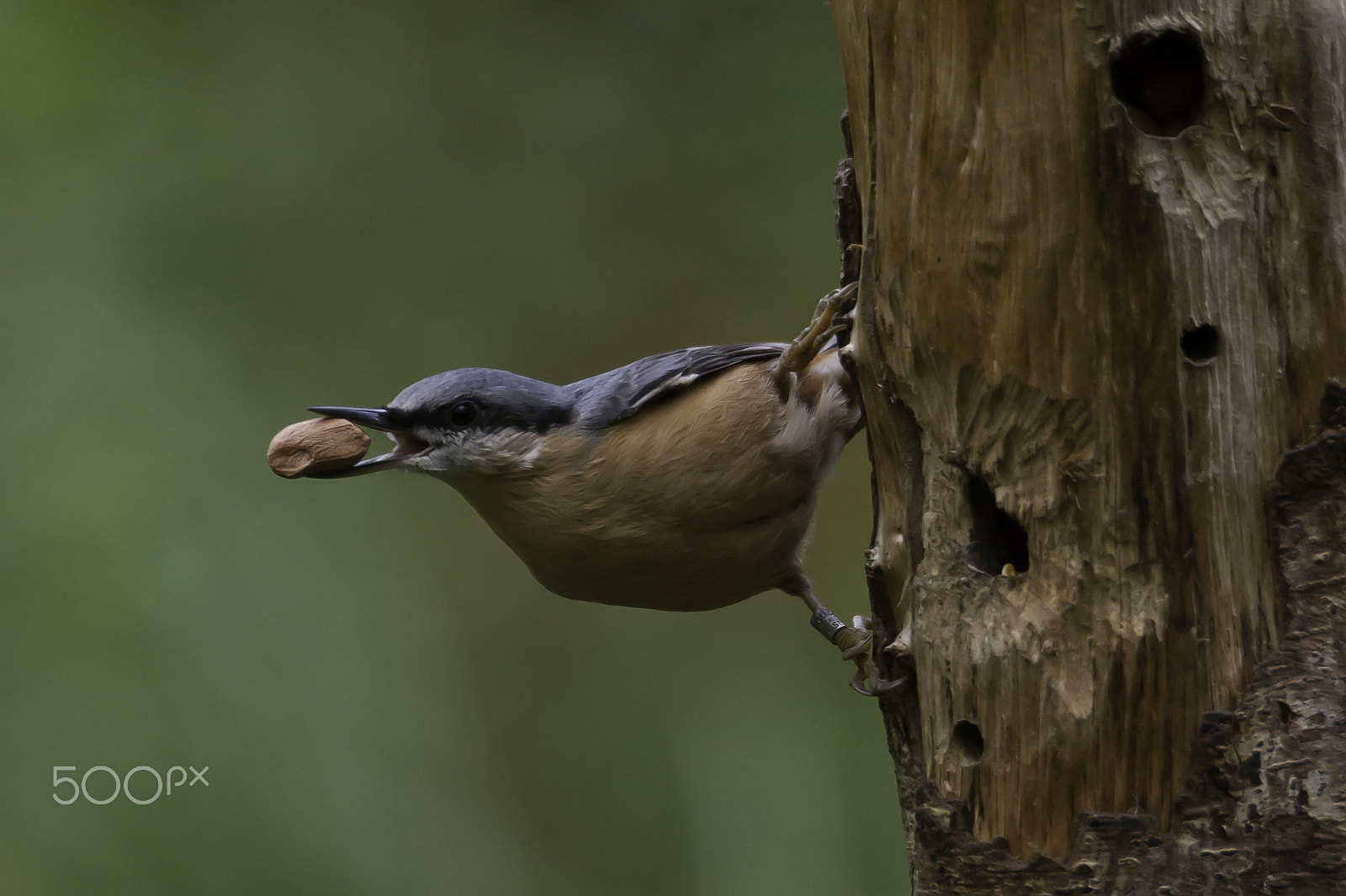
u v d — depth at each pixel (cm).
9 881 940
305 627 1116
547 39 1449
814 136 1392
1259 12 471
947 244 513
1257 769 473
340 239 1352
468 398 713
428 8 1449
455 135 1404
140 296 1262
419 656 1188
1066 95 481
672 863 1159
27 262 1257
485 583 1280
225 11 1423
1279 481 480
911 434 559
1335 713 467
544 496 712
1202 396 484
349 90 1409
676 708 1247
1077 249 488
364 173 1383
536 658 1269
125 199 1314
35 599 1035
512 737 1236
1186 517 487
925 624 548
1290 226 478
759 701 1238
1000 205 497
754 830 1169
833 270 1343
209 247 1316
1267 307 481
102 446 1146
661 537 714
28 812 964
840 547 1273
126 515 1092
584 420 714
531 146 1411
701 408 700
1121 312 486
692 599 766
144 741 999
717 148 1401
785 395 721
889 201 532
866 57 539
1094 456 497
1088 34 475
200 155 1358
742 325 1345
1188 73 485
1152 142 480
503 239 1376
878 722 1217
